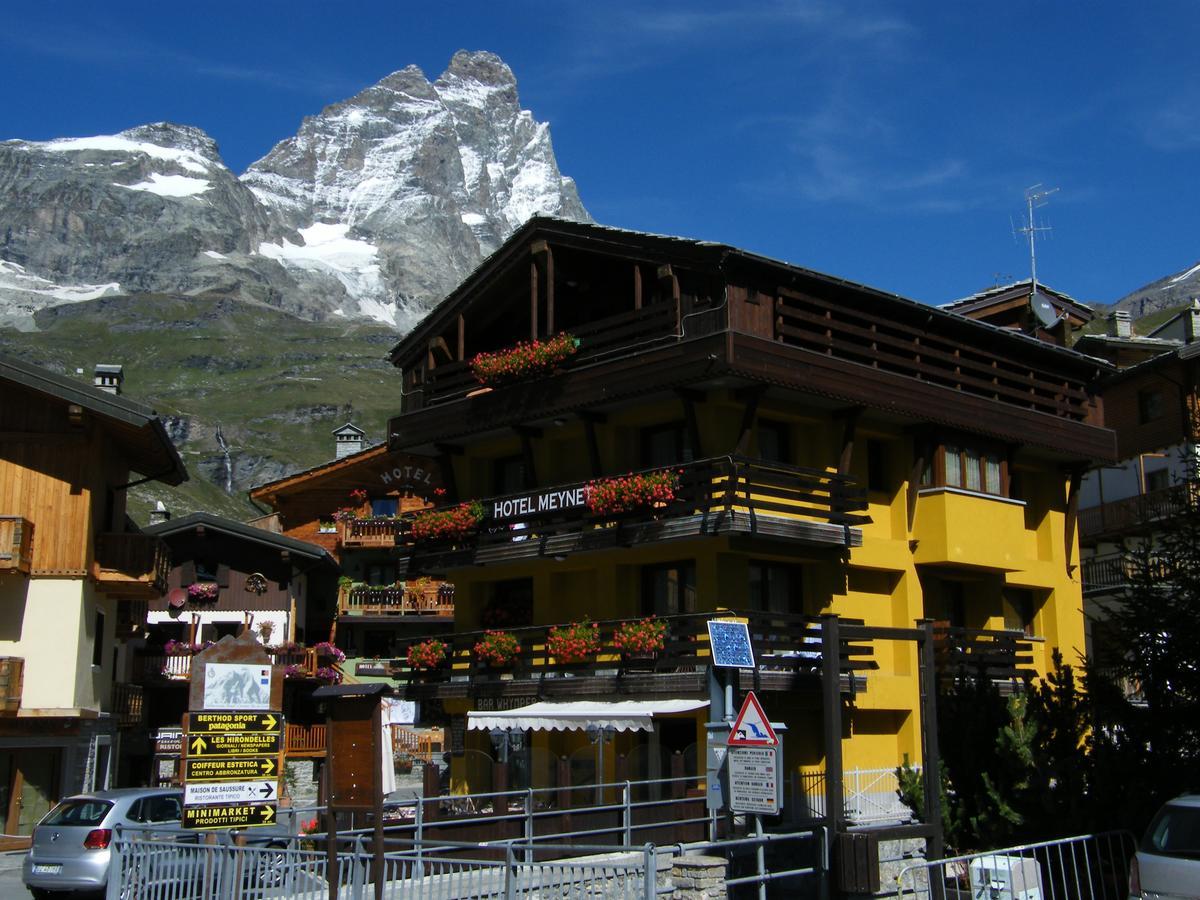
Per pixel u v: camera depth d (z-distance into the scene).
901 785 22.55
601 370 29.03
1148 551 22.28
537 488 31.06
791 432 29.77
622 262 29.41
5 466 34.06
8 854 31.98
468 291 32.75
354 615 57.47
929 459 31.16
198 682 19.02
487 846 16.50
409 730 52.91
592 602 31.22
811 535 27.83
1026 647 32.19
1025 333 37.62
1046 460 34.81
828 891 18.48
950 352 31.75
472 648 31.92
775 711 28.25
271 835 18.38
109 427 35.34
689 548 28.34
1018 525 32.47
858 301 29.45
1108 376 36.16
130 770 47.91
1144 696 21.86
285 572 52.69
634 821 24.91
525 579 33.34
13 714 32.47
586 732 31.66
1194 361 42.75
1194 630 20.92
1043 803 20.66
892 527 31.17
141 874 18.67
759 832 18.42
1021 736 21.20
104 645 37.34
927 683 19.78
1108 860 19.69
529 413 30.52
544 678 29.86
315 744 49.31
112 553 35.09
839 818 18.52
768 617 27.62
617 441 30.12
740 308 27.33
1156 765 20.53
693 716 28.89
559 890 16.67
